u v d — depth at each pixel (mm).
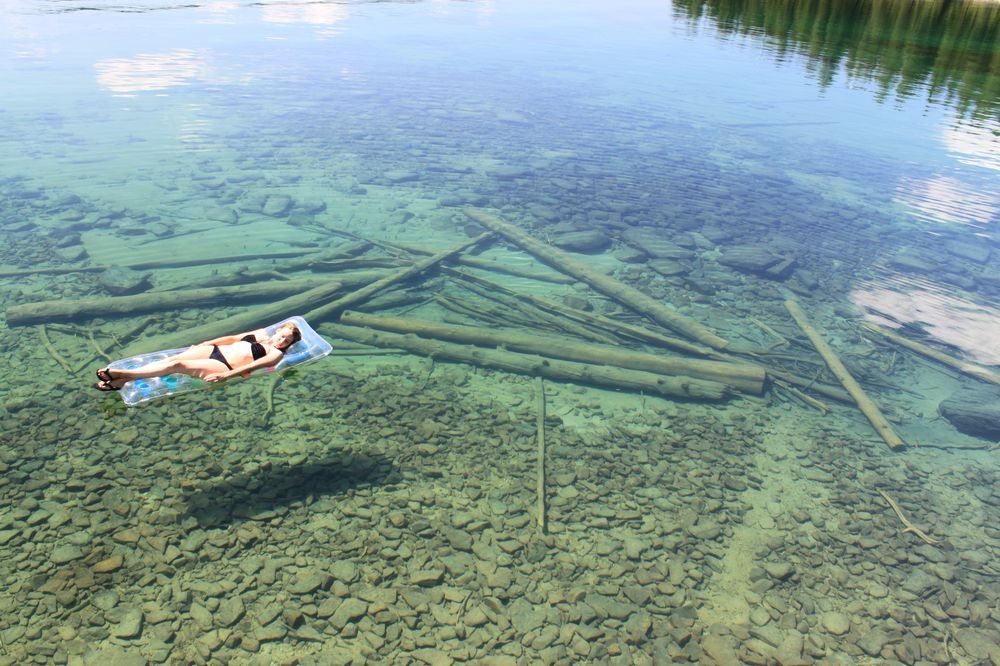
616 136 29234
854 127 31219
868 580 9148
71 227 18062
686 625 8266
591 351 14055
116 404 11219
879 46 47656
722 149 28188
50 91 30859
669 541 9547
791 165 26594
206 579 8250
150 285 15305
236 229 18781
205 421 11055
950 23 56250
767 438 12141
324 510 9453
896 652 8109
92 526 8820
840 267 18734
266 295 15273
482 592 8469
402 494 9914
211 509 9258
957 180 25359
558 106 33250
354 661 7473
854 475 11297
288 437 10891
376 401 12125
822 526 10086
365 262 17297
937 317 16438
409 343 14000
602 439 11727
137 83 33094
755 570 9188
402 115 30625
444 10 64312
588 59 44188
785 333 15602
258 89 33375
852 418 12961
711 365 13734
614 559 9156
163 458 10125
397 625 7930
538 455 10914
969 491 11055
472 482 10320
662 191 23594
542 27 57062
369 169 24125
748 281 17844
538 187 23328
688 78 39438
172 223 18828
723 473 11086
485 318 15391
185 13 52938
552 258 18219
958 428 12727
